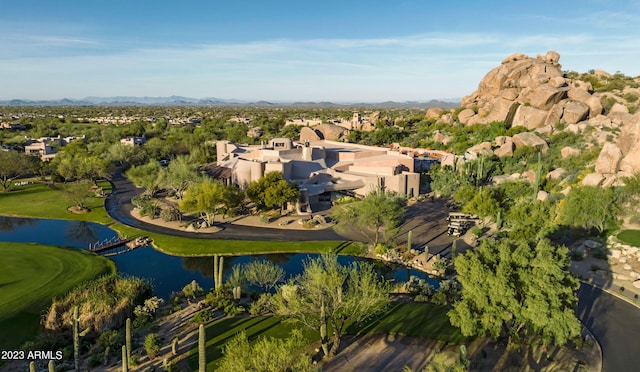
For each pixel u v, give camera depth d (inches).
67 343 1573.6
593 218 2362.2
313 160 4175.7
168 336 1598.2
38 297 1828.2
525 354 1423.5
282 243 2701.8
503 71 5959.6
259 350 1051.3
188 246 2662.4
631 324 1633.9
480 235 2746.1
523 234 2386.8
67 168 4576.8
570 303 1353.3
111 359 1453.0
